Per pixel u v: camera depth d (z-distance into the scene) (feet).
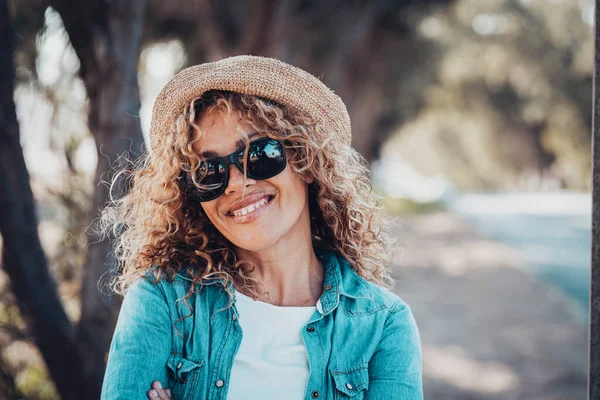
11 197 8.27
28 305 8.57
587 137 79.71
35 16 10.25
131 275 6.07
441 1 33.17
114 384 5.33
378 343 5.86
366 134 45.60
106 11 8.54
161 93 5.60
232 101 5.39
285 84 5.49
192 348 5.57
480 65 63.87
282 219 5.63
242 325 5.63
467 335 24.17
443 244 50.31
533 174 122.42
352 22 28.76
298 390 5.51
